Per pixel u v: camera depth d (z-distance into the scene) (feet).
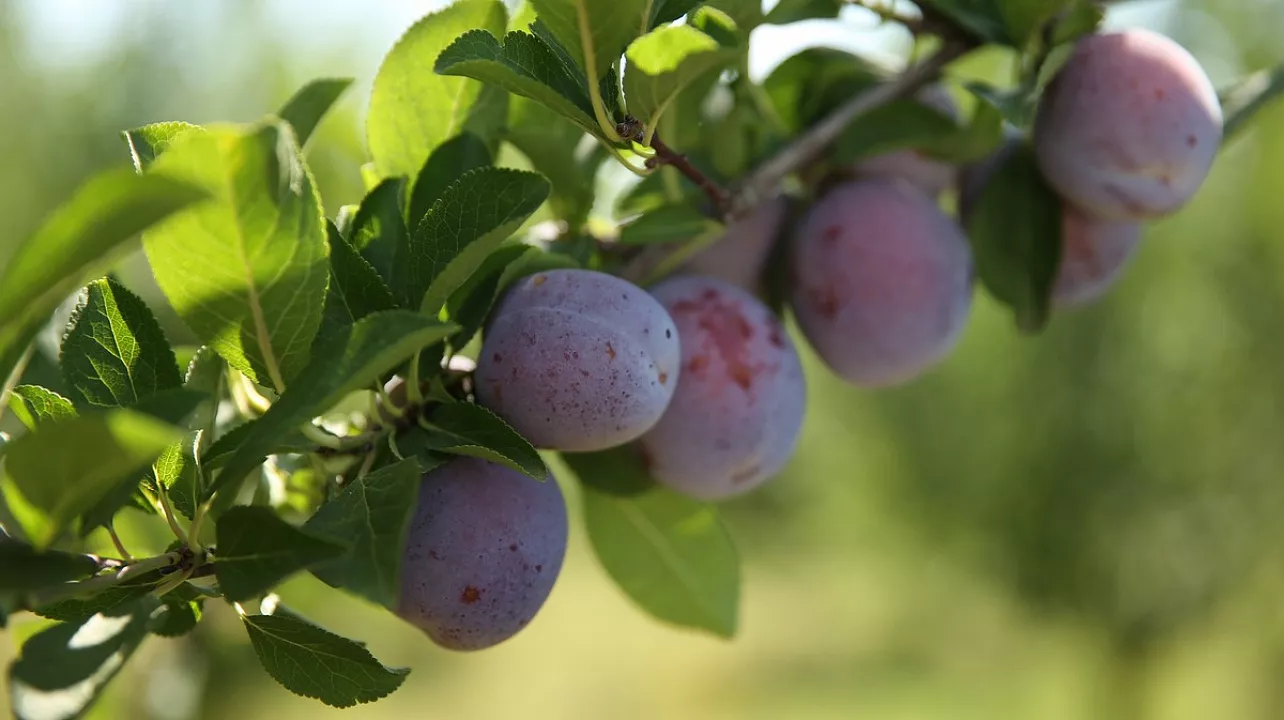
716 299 1.92
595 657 14.61
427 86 1.82
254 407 1.80
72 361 1.64
